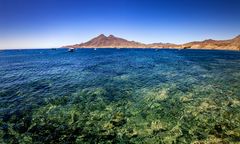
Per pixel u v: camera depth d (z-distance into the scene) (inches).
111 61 1798.7
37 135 342.0
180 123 381.1
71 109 470.0
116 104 504.7
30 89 677.9
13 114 438.3
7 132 352.8
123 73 1016.2
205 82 772.0
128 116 424.5
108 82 781.3
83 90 650.2
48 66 1450.5
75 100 541.3
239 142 302.7
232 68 1234.0
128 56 2662.4
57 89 671.8
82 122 395.5
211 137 321.7
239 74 981.8
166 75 947.3
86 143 314.8
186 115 421.1
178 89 655.8
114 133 347.9
